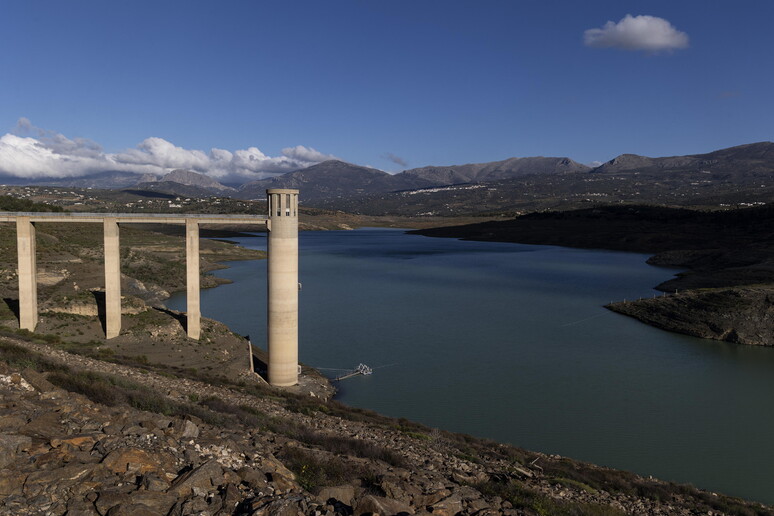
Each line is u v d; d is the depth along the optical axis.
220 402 24.47
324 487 11.94
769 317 68.12
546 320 76.62
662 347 63.28
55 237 92.94
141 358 39.78
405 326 71.25
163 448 12.20
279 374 42.94
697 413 41.94
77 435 11.87
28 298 43.78
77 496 9.48
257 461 13.05
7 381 15.43
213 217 45.81
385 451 19.72
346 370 51.88
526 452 30.03
